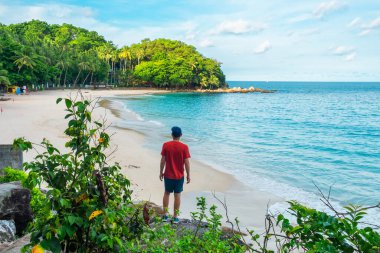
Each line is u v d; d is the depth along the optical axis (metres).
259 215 10.47
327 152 23.25
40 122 29.08
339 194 13.31
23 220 5.83
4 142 19.55
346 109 70.06
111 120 37.03
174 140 7.14
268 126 39.41
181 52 140.62
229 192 13.23
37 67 73.12
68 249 2.50
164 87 132.25
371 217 10.38
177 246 3.38
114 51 128.75
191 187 13.79
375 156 21.89
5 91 65.38
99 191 2.52
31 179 2.67
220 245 3.30
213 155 20.91
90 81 110.69
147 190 12.70
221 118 46.69
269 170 17.19
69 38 151.25
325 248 2.16
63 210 2.46
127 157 18.25
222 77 151.62
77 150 2.85
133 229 3.13
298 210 2.44
